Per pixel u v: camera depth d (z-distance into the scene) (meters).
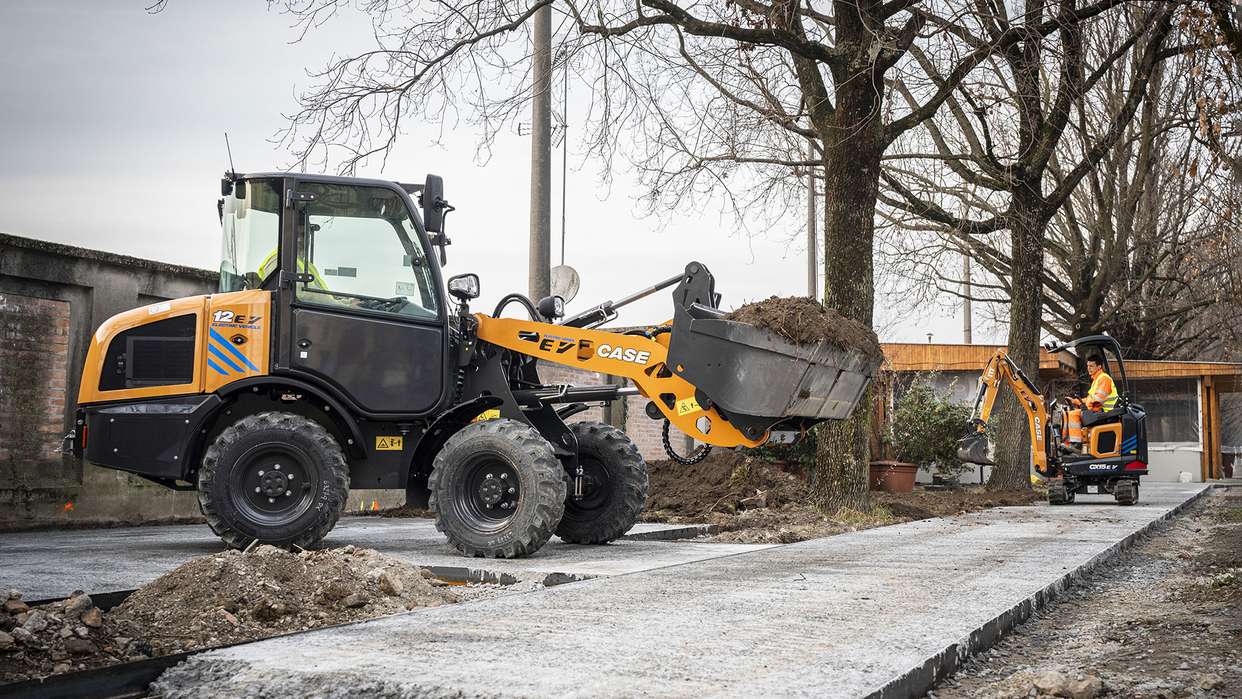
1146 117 20.94
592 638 3.96
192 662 3.54
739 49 11.89
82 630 4.00
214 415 7.46
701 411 7.66
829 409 7.77
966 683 3.81
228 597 4.64
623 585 5.55
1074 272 24.92
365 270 7.62
